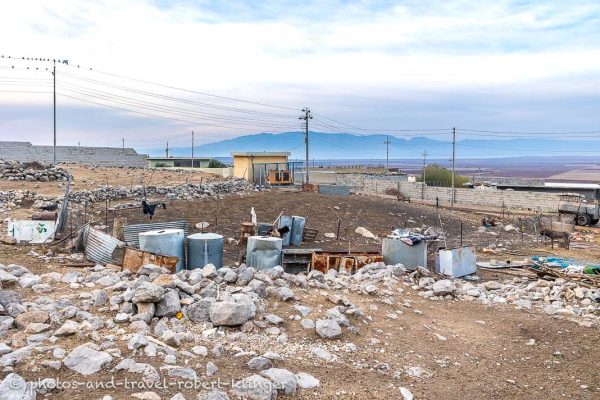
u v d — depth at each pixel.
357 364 7.74
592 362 9.06
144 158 66.56
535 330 10.64
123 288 9.48
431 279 14.21
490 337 10.15
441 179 80.56
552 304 13.31
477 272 19.03
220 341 7.74
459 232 32.16
